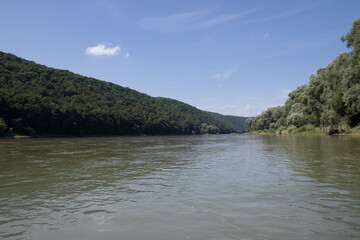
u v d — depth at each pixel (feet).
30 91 274.77
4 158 58.54
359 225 16.21
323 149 69.10
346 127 161.27
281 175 33.35
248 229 15.89
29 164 48.08
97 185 29.55
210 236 14.98
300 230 15.57
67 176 35.35
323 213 18.47
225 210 19.62
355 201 21.26
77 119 298.15
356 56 138.92
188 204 21.42
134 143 135.33
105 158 58.65
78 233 15.87
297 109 279.28
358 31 135.54
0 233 15.90
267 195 23.62
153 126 437.58
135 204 21.79
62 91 339.36
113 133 352.90
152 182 30.91
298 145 90.38
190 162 50.34
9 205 21.86
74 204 22.06
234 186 27.68
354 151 61.05
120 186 28.91
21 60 355.97
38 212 19.97
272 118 399.44
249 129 525.34
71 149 88.07
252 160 51.39
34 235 15.60
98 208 20.84
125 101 474.08
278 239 14.42
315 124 219.82
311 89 205.16
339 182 28.35
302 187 26.40
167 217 18.39
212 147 98.43
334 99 162.81
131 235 15.42
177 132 510.58
